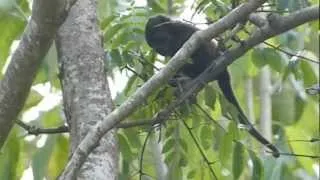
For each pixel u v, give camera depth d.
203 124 10.51
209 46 11.06
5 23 10.61
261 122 15.62
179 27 11.72
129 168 10.80
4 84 7.19
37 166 11.58
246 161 10.62
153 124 9.58
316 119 16.06
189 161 11.10
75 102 8.45
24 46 6.99
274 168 10.81
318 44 14.75
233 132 10.33
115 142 8.29
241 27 9.23
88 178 7.91
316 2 10.66
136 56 10.30
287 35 11.27
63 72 8.73
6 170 10.64
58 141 11.68
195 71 11.12
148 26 11.41
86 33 8.78
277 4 9.22
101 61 8.72
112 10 11.04
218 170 11.05
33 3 6.79
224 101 10.57
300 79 11.29
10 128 7.43
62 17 6.82
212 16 10.23
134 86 10.70
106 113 8.38
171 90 10.09
